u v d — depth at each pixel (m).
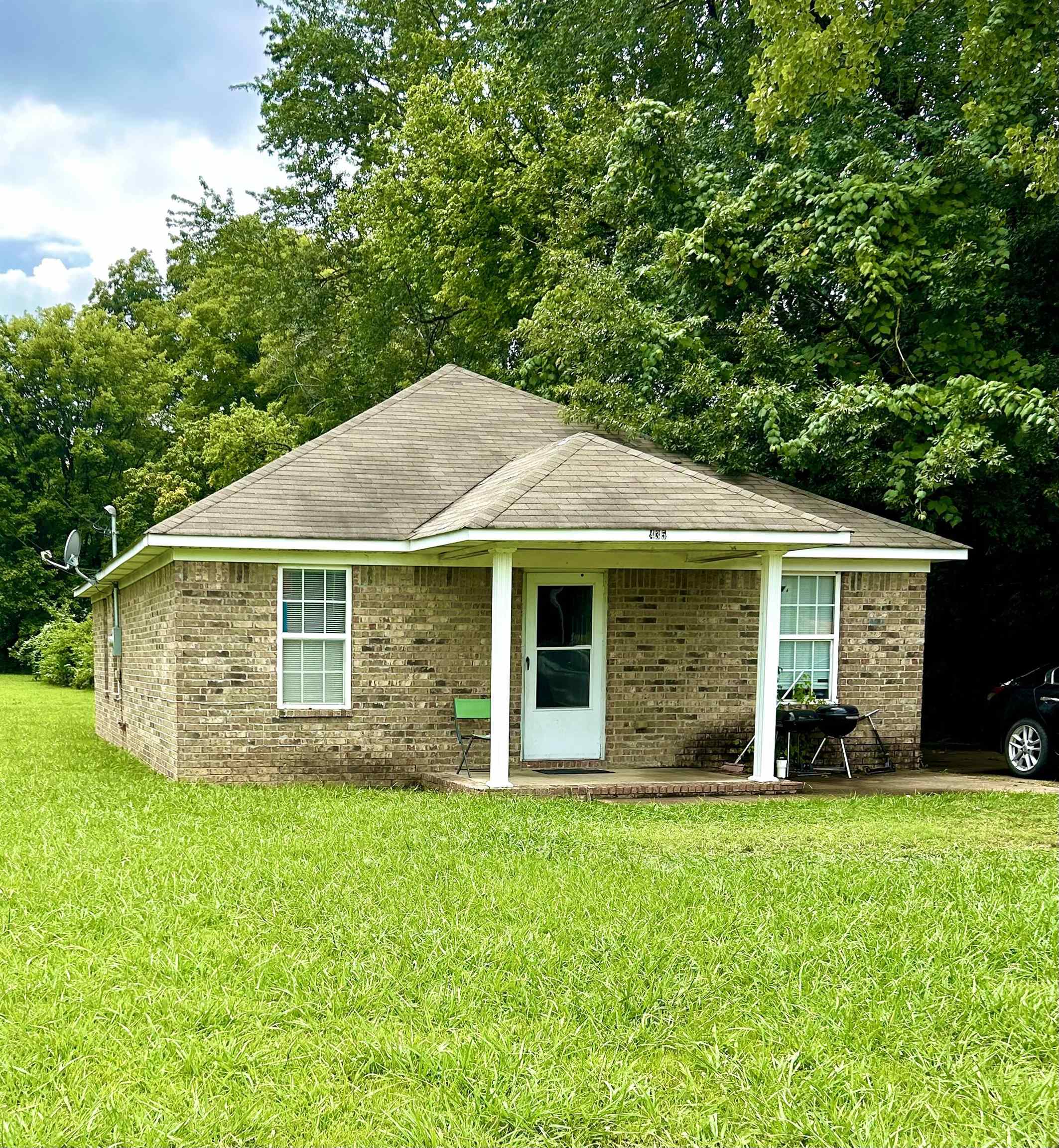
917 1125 4.03
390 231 26.11
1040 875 7.31
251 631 12.52
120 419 45.22
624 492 11.58
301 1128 4.07
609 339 16.11
